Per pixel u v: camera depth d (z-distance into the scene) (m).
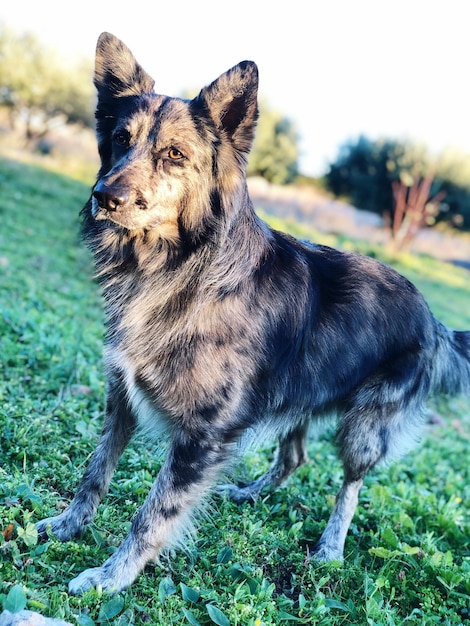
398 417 1.16
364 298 1.09
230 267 0.90
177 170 0.89
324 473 1.38
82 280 2.75
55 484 1.03
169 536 0.89
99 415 1.32
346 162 10.03
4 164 5.59
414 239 8.81
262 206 8.92
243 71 0.88
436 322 1.24
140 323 0.91
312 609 0.89
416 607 1.00
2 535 0.82
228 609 0.83
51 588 0.78
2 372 1.39
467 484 1.63
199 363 0.88
